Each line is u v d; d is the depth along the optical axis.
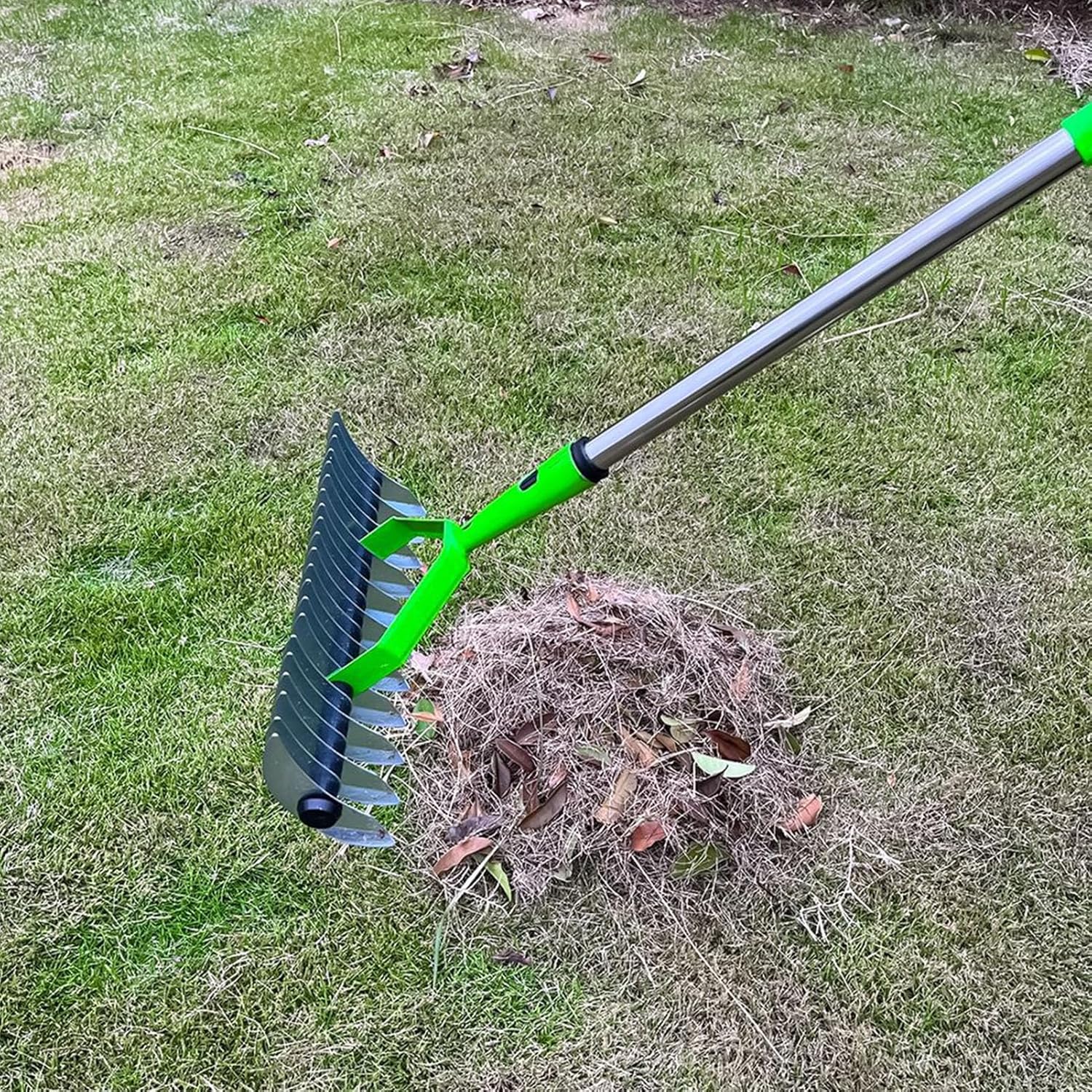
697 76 2.25
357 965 0.91
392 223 1.76
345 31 2.41
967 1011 0.89
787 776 1.02
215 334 1.53
